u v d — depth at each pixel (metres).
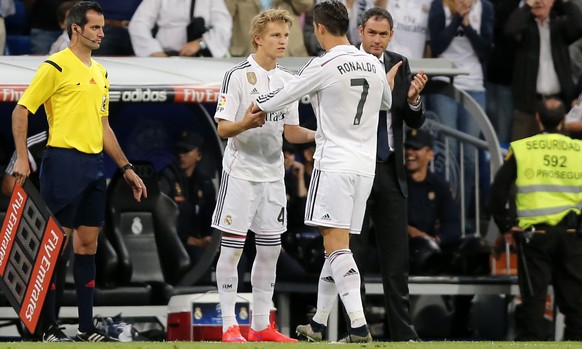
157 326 39.16
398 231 35.69
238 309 36.38
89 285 34.44
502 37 50.41
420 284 40.88
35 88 33.22
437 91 42.38
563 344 31.45
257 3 46.81
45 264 32.72
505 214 41.00
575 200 40.72
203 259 39.97
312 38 47.47
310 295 41.00
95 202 34.12
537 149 40.78
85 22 33.41
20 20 47.44
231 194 32.47
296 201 41.78
